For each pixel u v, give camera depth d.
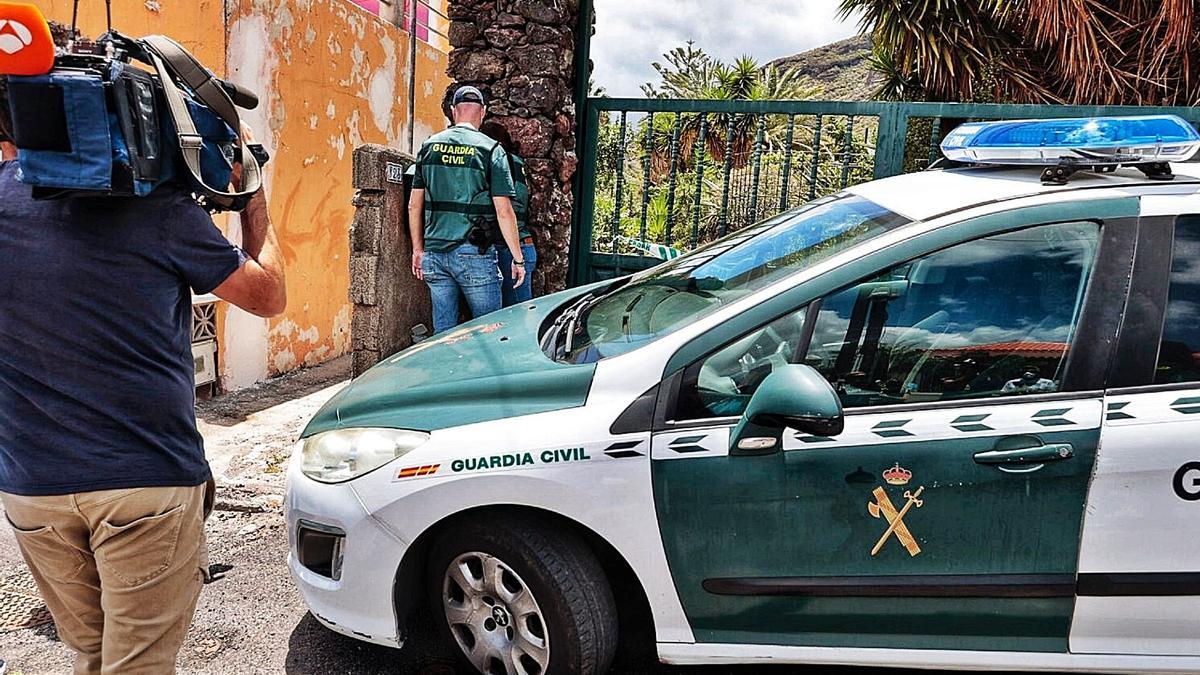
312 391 5.85
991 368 2.17
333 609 2.47
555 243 5.46
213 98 1.78
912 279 2.24
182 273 1.73
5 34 1.41
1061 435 2.06
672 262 3.11
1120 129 2.29
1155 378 2.09
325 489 2.45
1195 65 9.08
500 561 2.35
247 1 5.39
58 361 1.64
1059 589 2.11
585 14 5.52
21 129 1.49
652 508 2.21
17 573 3.24
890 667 2.26
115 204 1.64
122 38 1.69
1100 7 9.36
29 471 1.66
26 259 1.62
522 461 2.24
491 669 2.51
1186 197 2.19
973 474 2.09
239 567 3.33
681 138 5.94
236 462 4.29
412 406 2.49
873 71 11.66
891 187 2.69
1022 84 10.05
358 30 6.85
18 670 2.64
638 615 2.84
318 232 6.57
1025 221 2.21
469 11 5.21
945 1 10.15
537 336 2.82
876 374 2.21
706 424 2.20
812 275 2.28
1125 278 2.14
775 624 2.25
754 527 2.19
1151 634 2.12
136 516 1.69
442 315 4.76
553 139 5.33
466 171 4.49
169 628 1.80
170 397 1.73
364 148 4.62
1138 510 2.04
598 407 2.26
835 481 2.14
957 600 2.15
